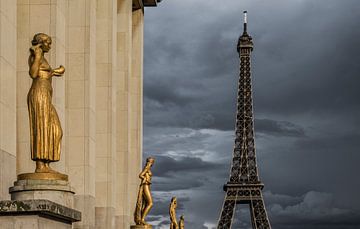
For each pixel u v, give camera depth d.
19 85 40.69
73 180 48.41
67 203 29.33
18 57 41.28
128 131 69.06
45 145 29.77
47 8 42.19
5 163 32.31
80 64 49.50
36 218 24.94
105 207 56.38
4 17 33.06
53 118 30.05
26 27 41.94
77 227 47.50
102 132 57.28
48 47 30.73
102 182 56.72
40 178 29.25
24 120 40.16
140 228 60.59
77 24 49.75
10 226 24.86
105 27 58.50
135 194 78.56
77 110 49.09
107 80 57.84
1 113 32.34
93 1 51.38
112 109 57.78
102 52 58.22
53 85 42.03
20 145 39.84
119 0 70.56
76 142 48.78
